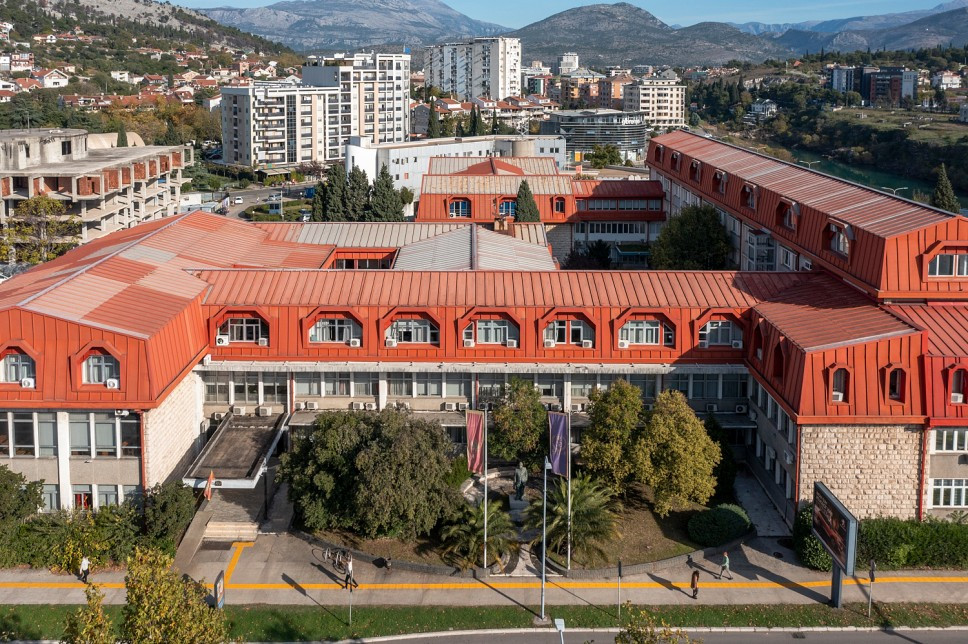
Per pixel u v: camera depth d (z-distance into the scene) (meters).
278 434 75.44
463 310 78.19
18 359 67.12
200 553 66.25
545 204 146.25
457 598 60.94
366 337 78.44
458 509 66.50
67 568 63.91
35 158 146.50
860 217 80.75
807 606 60.06
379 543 67.12
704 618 58.62
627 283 81.69
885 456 65.62
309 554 66.38
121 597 60.53
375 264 106.31
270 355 78.69
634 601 60.53
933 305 73.06
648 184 150.00
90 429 67.50
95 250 92.12
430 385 79.75
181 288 79.12
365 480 63.28
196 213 105.38
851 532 56.31
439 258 96.00
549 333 79.06
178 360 72.62
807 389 65.25
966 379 64.75
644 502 73.00
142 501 67.88
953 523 65.44
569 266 137.12
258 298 79.88
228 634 54.88
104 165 147.75
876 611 59.47
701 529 67.62
